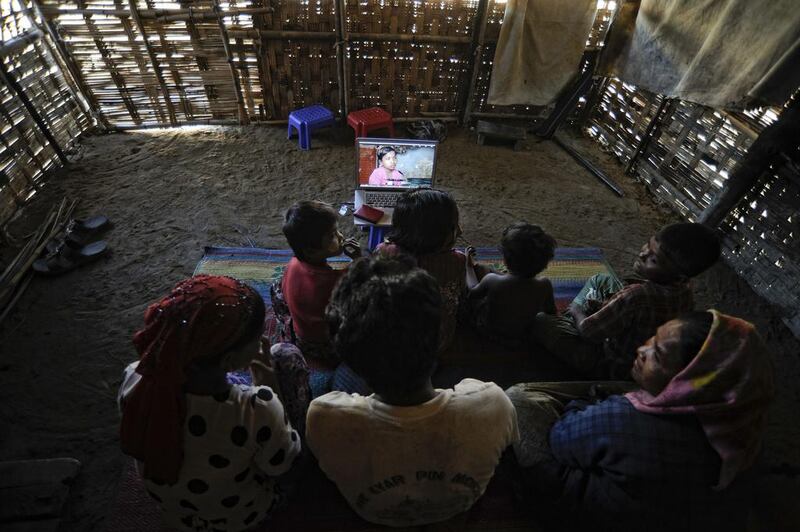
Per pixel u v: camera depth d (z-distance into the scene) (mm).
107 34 4234
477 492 1216
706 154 3947
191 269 3281
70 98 4430
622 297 2037
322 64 4758
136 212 3770
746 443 1262
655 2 4129
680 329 1396
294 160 4586
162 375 1069
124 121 4801
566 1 4441
